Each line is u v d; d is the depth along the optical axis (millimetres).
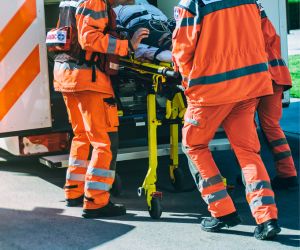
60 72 7352
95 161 7348
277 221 7004
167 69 7023
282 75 7871
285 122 10859
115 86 7766
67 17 7332
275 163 8039
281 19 9328
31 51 7871
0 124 7820
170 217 7379
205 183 6852
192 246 6691
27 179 8703
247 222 7172
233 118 6793
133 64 7355
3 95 7805
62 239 6918
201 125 6742
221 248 6621
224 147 8258
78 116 7645
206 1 6590
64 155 8188
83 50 7191
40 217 7449
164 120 7379
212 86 6621
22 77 7859
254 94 6688
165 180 8594
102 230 7098
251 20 6703
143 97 8375
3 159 9609
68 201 7754
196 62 6633
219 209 6844
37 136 8102
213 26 6598
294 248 6566
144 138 8383
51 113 8047
